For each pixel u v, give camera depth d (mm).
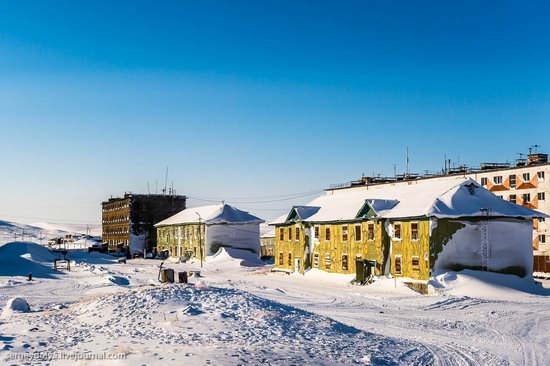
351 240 60781
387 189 66312
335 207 67312
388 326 31531
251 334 23094
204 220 95750
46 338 21484
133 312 26859
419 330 30547
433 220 51469
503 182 81250
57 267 78938
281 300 42844
